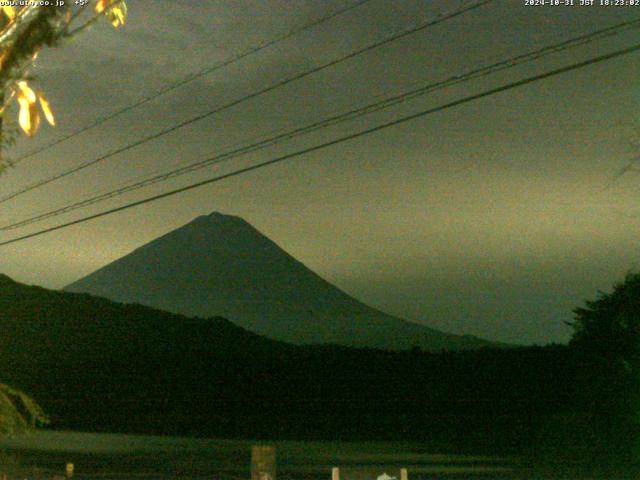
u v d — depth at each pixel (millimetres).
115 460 31625
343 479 20188
